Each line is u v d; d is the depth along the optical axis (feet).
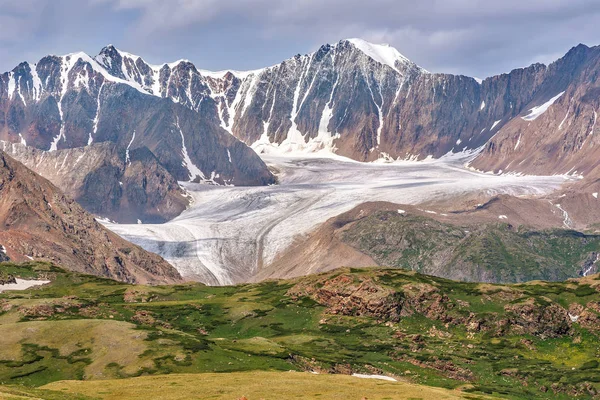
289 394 517.14
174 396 514.27
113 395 522.88
